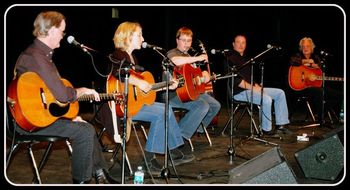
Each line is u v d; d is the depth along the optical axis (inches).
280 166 114.9
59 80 116.2
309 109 252.5
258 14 342.0
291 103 293.4
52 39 117.7
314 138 212.2
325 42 332.8
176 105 178.9
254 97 210.1
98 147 129.2
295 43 340.5
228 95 215.8
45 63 115.3
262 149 187.8
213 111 192.9
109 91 134.7
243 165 126.2
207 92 200.1
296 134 221.0
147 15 314.8
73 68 286.7
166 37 324.2
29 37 241.1
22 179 138.9
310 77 244.5
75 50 282.4
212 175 146.0
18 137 116.8
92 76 288.0
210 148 189.5
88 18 283.1
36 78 114.8
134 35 146.2
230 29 341.7
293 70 244.2
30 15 240.8
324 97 238.2
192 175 147.3
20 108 109.9
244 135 217.8
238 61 207.0
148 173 148.1
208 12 333.7
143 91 142.4
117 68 131.0
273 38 343.3
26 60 115.5
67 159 164.9
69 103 124.3
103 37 290.4
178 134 155.2
